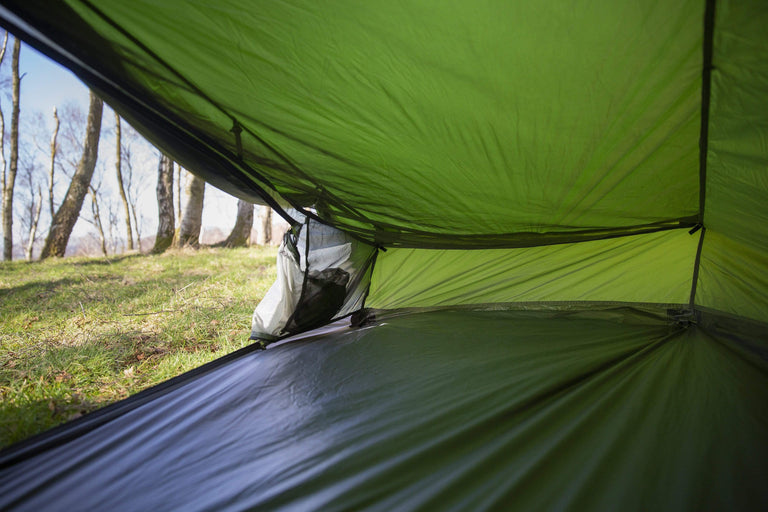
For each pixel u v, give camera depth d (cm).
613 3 114
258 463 156
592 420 170
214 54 154
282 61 154
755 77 120
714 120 147
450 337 284
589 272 328
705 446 151
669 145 171
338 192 257
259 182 241
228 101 179
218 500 137
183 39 149
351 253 325
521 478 137
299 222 283
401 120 179
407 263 363
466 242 320
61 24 141
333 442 166
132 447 176
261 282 625
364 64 151
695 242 290
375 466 148
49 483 155
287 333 313
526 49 135
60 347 360
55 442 182
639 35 123
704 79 132
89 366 317
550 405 185
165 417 203
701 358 226
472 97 160
